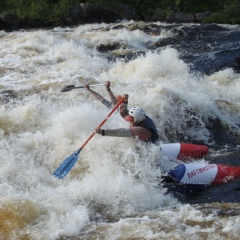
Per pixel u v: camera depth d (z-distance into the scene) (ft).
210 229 17.70
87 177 22.44
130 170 22.80
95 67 39.99
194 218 18.62
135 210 20.21
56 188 21.43
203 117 30.01
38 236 17.51
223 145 28.04
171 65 37.68
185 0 78.59
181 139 28.48
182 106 29.78
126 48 51.65
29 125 26.68
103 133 22.54
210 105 30.66
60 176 21.58
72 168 23.12
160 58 38.06
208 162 25.05
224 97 34.12
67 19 69.46
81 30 61.31
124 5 74.08
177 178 22.71
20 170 22.68
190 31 58.08
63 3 70.18
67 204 19.77
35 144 24.93
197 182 22.76
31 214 18.70
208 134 29.14
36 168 23.20
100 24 66.44
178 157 24.06
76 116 26.27
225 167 23.30
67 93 30.81
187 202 21.25
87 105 28.14
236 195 21.70
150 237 17.38
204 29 59.67
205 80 37.58
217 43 52.24
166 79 35.60
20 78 36.11
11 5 73.10
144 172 22.76
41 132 25.93
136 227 18.16
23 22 67.87
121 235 17.70
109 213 19.76
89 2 74.59
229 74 38.50
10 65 40.34
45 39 50.72
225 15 72.59
